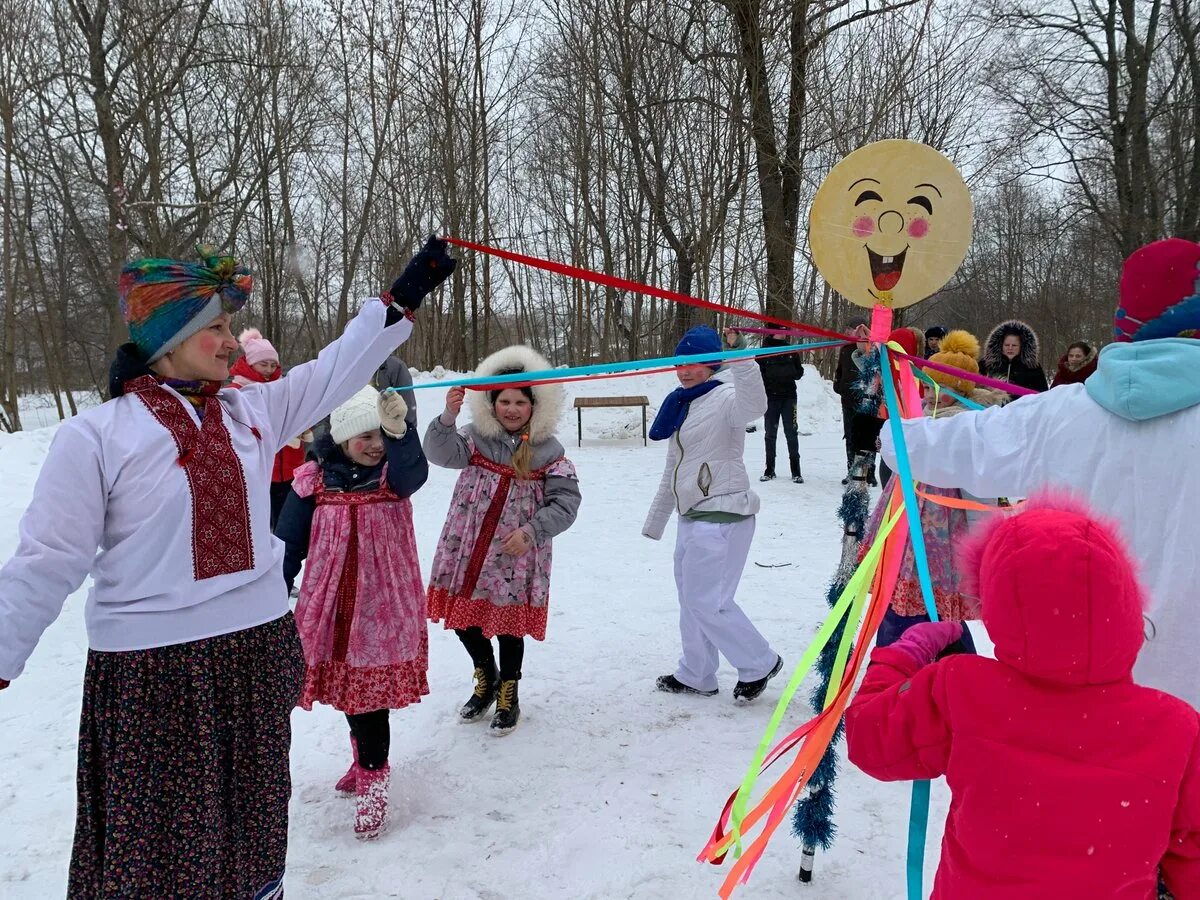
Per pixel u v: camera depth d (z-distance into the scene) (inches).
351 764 130.6
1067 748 53.1
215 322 77.5
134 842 71.1
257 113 641.0
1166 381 67.6
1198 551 66.8
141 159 582.2
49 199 715.4
